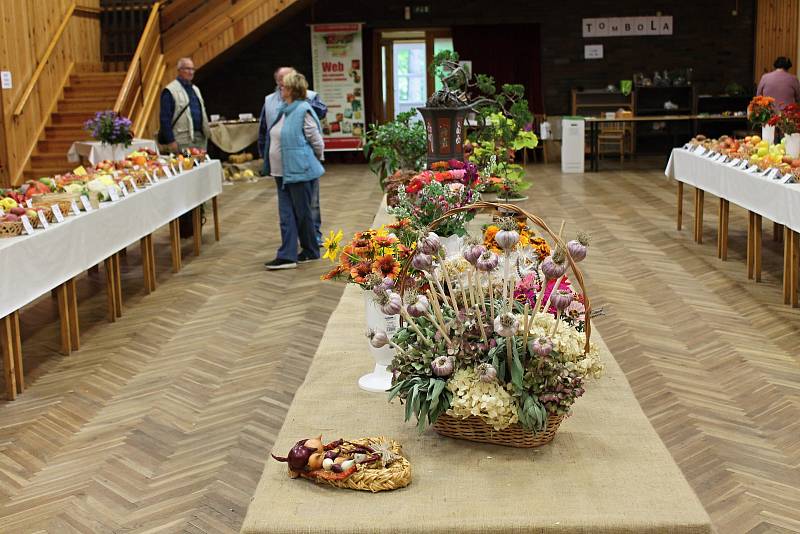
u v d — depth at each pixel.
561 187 12.54
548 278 2.66
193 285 7.09
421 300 2.73
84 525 3.37
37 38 13.09
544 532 2.29
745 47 16.52
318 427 2.96
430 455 2.71
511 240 2.71
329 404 3.17
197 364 5.17
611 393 3.18
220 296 6.71
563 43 16.67
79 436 4.20
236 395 4.66
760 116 8.09
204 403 4.57
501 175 7.38
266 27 15.48
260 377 4.91
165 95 9.14
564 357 2.71
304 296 6.61
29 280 4.79
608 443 2.76
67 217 5.47
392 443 2.69
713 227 9.00
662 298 6.30
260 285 7.00
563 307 2.66
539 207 10.73
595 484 2.50
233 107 17.14
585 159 16.62
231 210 10.93
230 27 14.48
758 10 16.28
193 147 9.35
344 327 4.19
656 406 4.38
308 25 16.59
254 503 2.46
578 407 3.06
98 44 15.14
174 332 5.84
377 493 2.49
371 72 16.91
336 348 3.84
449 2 16.67
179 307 6.45
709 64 16.61
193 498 3.55
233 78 17.06
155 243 9.00
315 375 3.49
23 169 12.57
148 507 3.49
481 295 2.78
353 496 2.48
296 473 2.60
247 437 4.12
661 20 16.52
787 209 5.81
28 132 12.74
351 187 13.01
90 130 9.05
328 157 17.03
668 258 7.61
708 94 16.66
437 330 2.82
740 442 3.95
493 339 2.72
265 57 17.02
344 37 16.56
